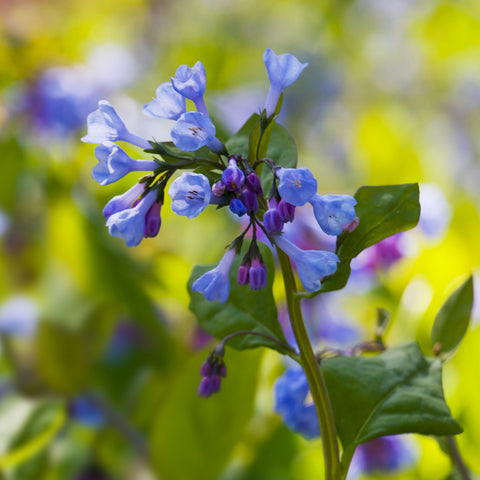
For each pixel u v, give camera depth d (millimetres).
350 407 729
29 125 1089
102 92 1122
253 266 698
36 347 930
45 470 894
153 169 701
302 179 680
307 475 879
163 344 976
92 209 971
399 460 851
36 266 1090
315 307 934
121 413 936
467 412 824
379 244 915
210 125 684
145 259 993
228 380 827
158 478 839
